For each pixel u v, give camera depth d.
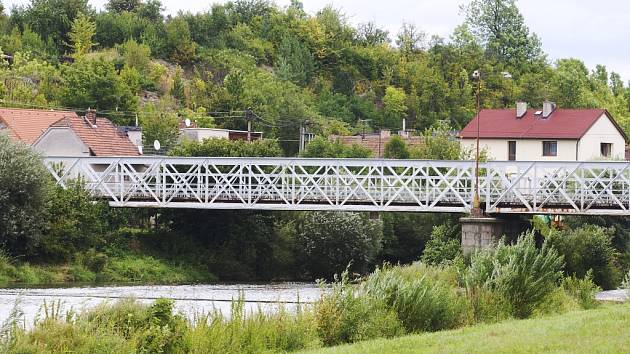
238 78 156.50
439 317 39.97
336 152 123.25
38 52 160.50
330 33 198.38
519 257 44.84
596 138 122.12
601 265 78.25
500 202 83.62
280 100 154.38
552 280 45.16
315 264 98.94
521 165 83.88
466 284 43.84
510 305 43.03
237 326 35.09
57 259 83.50
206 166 89.56
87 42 170.88
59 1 177.88
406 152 123.50
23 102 129.38
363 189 85.75
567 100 181.75
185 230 97.00
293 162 87.81
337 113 171.00
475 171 83.06
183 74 173.25
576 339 31.56
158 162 90.44
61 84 143.00
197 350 33.28
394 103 179.12
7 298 61.91
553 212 81.31
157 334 32.88
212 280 91.50
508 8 199.25
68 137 99.56
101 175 91.38
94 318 33.44
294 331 35.72
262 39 196.12
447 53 197.12
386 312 38.66
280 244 99.12
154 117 131.00
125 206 90.19
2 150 81.06
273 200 89.38
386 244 107.31
